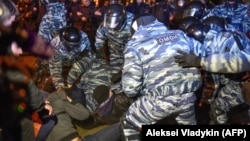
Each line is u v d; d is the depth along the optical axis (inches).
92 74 216.7
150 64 145.6
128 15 217.5
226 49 156.2
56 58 210.7
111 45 219.3
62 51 209.3
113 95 207.8
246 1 283.1
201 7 229.5
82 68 214.5
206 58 148.9
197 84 148.9
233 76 182.9
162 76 145.3
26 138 136.9
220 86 195.5
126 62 145.9
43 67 254.1
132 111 152.6
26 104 131.4
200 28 178.9
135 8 314.7
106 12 214.1
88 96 214.2
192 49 148.9
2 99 118.9
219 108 190.1
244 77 182.5
